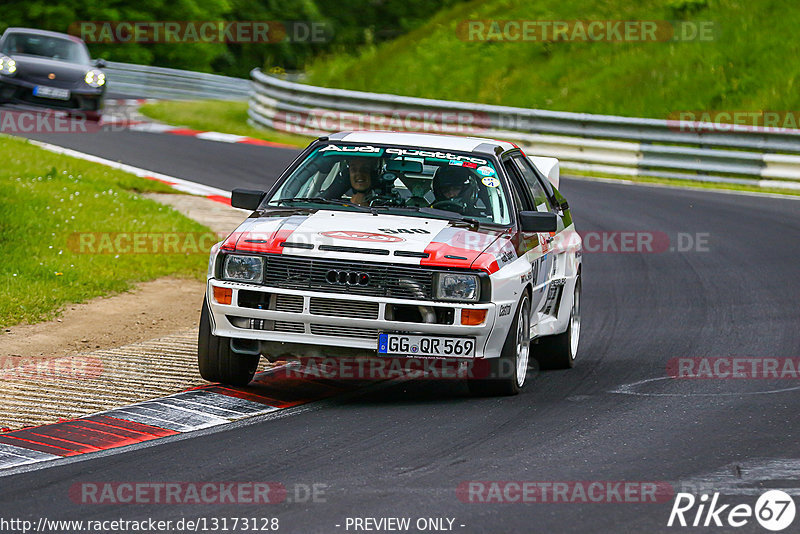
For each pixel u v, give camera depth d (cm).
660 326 3488
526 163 2995
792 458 2044
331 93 8469
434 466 1952
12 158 5612
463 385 2673
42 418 2242
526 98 9544
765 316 3619
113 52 13812
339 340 2364
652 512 1723
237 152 7238
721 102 8588
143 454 2005
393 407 2411
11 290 3500
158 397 2434
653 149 7212
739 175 6981
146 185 5709
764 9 9438
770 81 8556
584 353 3122
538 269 2691
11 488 1797
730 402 2506
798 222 5625
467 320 2352
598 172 7406
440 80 10344
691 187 6856
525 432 2205
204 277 4125
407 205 2612
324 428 2208
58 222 4428
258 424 2234
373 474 1895
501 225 2600
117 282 3844
